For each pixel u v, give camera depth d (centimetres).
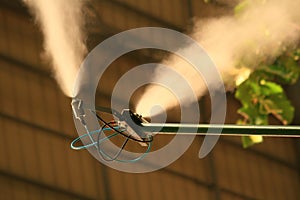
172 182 2508
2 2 2314
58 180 2328
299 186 2781
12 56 2319
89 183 2367
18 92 2316
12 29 2302
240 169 2658
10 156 2278
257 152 2709
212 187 2588
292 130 1278
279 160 2755
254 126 1269
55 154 2338
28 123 2317
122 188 2414
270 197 2709
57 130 2348
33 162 2303
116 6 2384
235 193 2636
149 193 2459
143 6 2466
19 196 2267
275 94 1927
